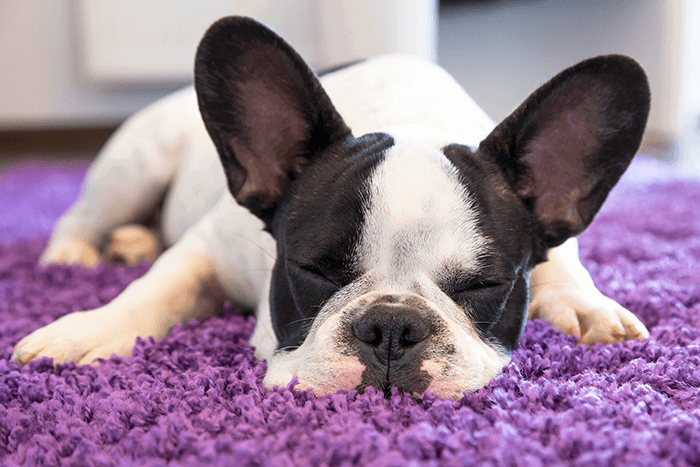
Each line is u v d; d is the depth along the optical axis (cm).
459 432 44
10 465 43
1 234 104
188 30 167
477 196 51
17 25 176
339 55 105
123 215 83
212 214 70
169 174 81
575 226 56
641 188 128
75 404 49
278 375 50
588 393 48
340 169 52
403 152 52
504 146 53
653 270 74
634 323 57
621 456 42
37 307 68
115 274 78
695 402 48
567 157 54
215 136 55
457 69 193
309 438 44
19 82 180
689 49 174
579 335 58
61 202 129
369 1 101
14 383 52
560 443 43
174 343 58
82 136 197
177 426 45
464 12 188
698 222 98
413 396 47
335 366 48
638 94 52
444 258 49
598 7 172
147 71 167
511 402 47
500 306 51
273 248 59
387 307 47
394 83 65
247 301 66
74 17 177
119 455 44
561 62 176
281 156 55
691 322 62
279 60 53
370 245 49
